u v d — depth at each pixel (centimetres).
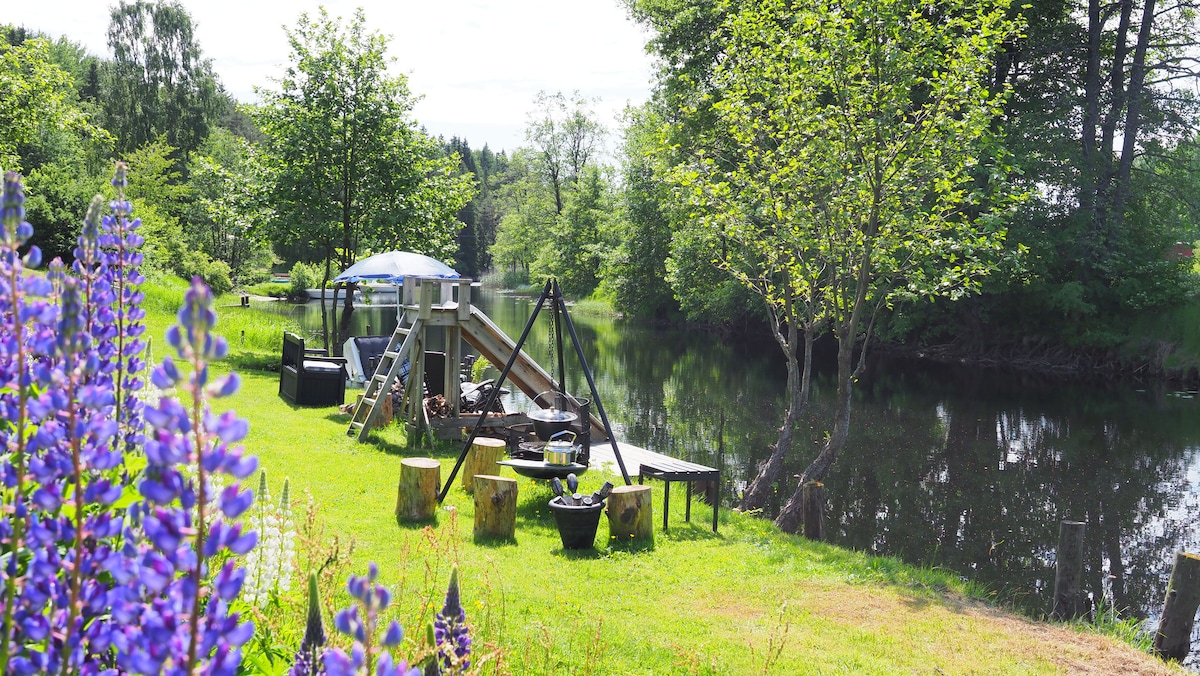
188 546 155
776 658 702
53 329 211
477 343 1540
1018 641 849
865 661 756
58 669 174
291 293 6706
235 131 8931
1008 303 3447
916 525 1509
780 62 1491
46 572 175
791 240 1434
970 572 1294
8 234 179
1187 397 2727
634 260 5275
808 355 1570
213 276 5838
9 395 225
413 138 2686
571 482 997
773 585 948
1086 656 825
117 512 234
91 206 241
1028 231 3041
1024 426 2267
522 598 790
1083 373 3206
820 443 2045
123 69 6450
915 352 3794
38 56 2931
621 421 2212
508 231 9112
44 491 178
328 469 1220
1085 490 1705
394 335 1536
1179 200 3203
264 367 2270
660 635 761
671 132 1720
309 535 486
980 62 1420
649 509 1052
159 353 1159
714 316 4519
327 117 2562
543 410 1272
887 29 1427
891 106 1399
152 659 142
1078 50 3094
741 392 2712
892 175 1436
